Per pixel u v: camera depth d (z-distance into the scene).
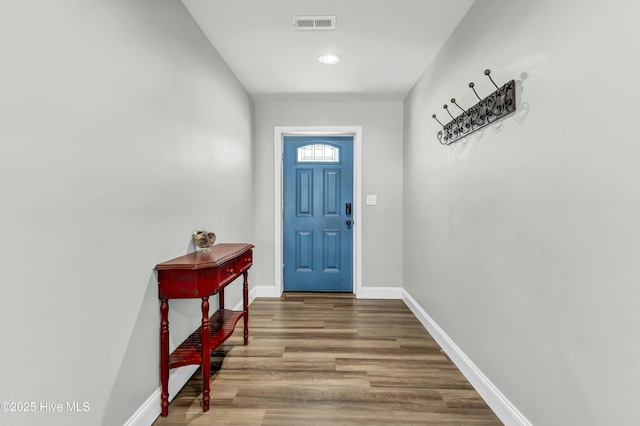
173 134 1.92
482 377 1.92
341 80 3.30
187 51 2.11
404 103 3.89
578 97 1.18
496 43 1.76
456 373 2.20
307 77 3.22
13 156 0.97
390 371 2.23
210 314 2.50
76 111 1.19
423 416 1.75
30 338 1.02
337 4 2.08
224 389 2.01
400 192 3.98
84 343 1.24
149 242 1.66
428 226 2.95
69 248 1.16
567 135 1.24
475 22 2.02
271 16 2.20
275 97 3.80
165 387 1.76
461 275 2.22
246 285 2.67
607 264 1.07
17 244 0.98
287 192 4.25
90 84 1.26
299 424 1.69
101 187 1.32
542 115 1.38
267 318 3.29
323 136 4.22
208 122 2.46
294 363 2.34
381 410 1.80
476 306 2.01
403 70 3.07
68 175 1.16
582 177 1.17
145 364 1.63
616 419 1.05
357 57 2.80
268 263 4.06
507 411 1.65
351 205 4.25
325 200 4.27
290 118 3.99
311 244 4.28
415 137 3.40
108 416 1.37
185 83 2.08
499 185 1.73
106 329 1.35
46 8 1.07
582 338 1.18
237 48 2.61
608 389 1.07
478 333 1.98
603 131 1.08
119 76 1.43
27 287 1.01
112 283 1.39
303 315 3.38
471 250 2.07
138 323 1.57
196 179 2.23
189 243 2.11
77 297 1.20
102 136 1.33
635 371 0.98
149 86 1.67
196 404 1.87
